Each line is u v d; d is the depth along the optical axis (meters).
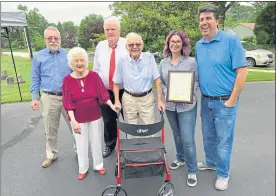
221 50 2.60
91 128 3.17
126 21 7.79
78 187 3.13
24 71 11.95
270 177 3.26
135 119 3.21
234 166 3.54
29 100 7.30
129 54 2.99
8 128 5.16
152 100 3.16
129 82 3.04
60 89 3.35
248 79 9.93
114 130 3.78
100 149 3.32
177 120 3.13
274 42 25.08
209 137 3.22
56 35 3.21
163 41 7.55
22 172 3.49
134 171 2.62
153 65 3.02
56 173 3.45
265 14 25.08
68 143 4.36
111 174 3.38
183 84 2.78
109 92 3.50
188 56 2.84
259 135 4.57
